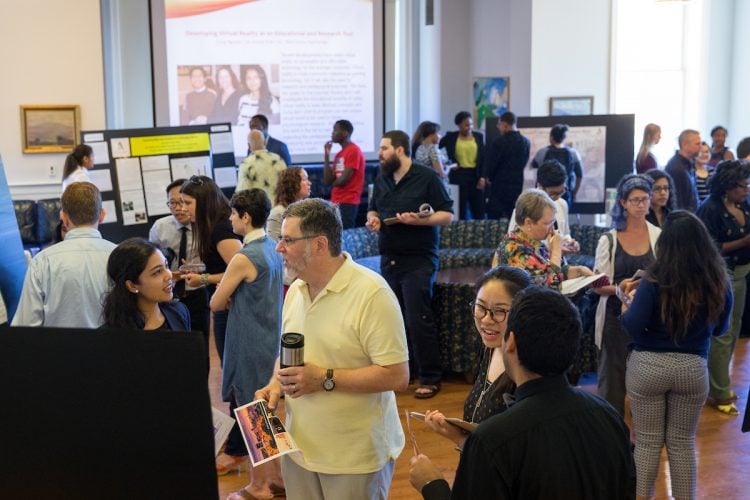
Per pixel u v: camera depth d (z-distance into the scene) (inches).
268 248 143.5
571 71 381.1
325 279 96.0
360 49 423.2
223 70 403.9
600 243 161.5
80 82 354.0
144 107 422.0
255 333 142.3
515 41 386.6
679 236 124.2
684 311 124.2
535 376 70.7
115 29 408.8
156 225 173.0
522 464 66.7
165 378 48.3
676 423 134.1
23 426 50.4
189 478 49.1
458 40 437.7
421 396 207.8
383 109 430.6
